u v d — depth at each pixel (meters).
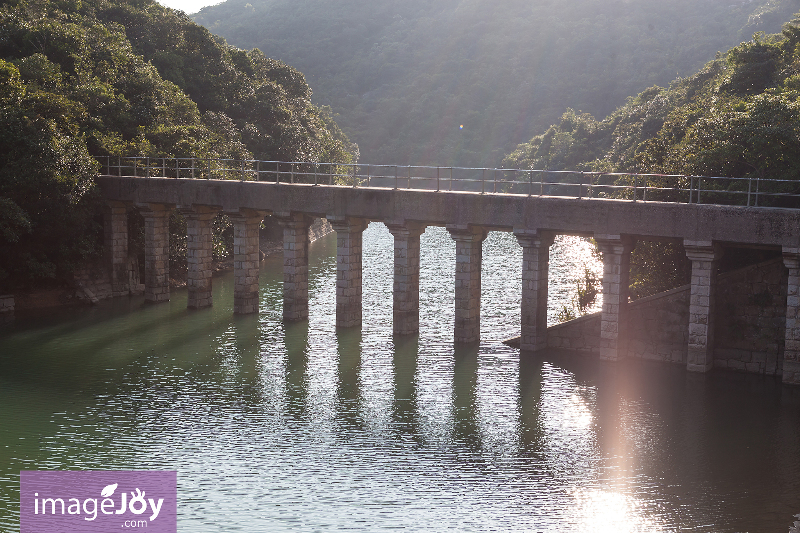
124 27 92.81
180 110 75.62
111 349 48.34
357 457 32.19
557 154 145.38
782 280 40.59
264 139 91.06
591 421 36.09
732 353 42.31
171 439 34.06
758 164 45.97
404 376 42.78
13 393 40.03
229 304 61.31
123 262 63.56
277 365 44.91
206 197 56.28
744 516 27.12
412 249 50.31
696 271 40.50
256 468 31.05
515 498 28.50
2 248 56.00
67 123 60.28
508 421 36.22
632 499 28.44
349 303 52.78
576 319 46.12
